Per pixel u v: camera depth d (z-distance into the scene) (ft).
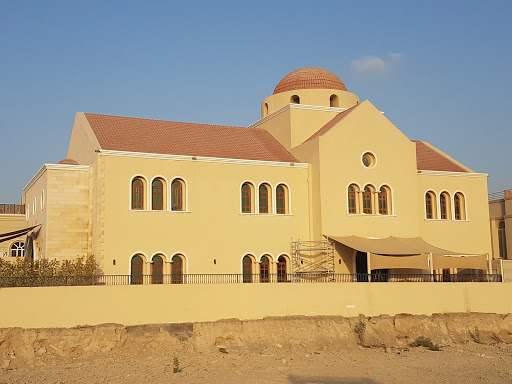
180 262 145.07
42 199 148.87
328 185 156.56
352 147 160.97
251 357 108.27
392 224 162.50
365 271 160.04
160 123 167.22
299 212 158.51
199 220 147.02
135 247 139.64
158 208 144.77
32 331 102.99
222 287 117.08
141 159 142.82
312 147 160.15
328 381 94.53
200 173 148.77
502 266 156.25
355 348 118.73
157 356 106.22
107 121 160.45
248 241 151.53
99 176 138.10
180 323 112.47
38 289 105.19
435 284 134.82
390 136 166.50
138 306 110.73
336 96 186.09
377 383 94.17
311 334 118.73
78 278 121.70
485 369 104.47
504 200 209.67
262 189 156.66
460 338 129.39
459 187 177.99
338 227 156.25
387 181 163.94
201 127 171.94
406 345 123.03
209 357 106.93
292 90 185.98
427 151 193.36
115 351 105.19
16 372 95.55
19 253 201.57
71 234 142.31
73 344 103.91
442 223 173.68
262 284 120.26
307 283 123.85
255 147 167.73
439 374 100.37
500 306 139.95
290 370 100.68
